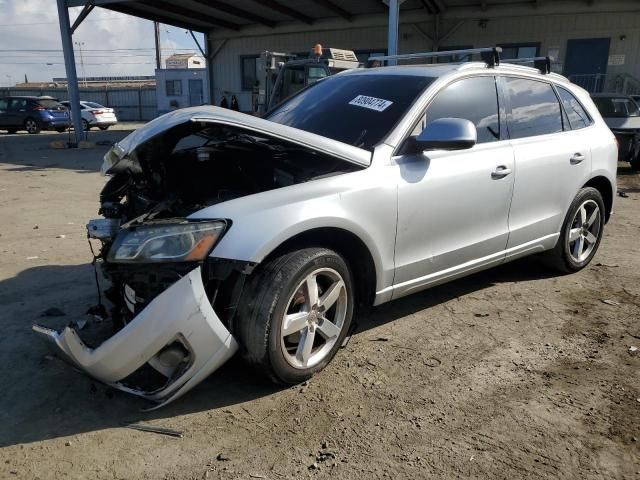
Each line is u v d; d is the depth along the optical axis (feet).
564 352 11.82
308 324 10.28
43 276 16.21
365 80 13.96
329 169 11.21
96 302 14.20
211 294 9.51
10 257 18.08
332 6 63.31
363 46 69.00
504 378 10.77
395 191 11.09
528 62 16.83
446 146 10.92
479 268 13.57
